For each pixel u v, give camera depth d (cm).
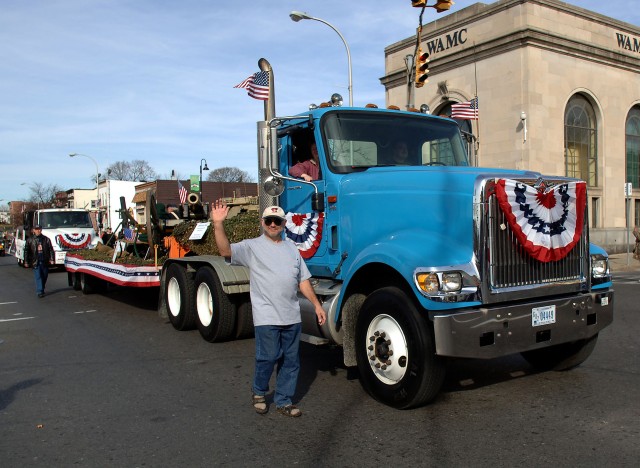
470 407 485
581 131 2477
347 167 575
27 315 1049
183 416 483
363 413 477
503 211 449
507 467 366
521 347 454
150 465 387
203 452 406
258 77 720
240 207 984
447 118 654
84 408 509
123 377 609
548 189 466
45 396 546
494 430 431
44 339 820
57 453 409
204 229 838
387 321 481
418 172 506
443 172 486
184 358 688
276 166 561
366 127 596
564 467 363
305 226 605
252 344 759
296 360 476
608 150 2536
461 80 2428
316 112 581
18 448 420
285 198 632
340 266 557
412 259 445
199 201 973
